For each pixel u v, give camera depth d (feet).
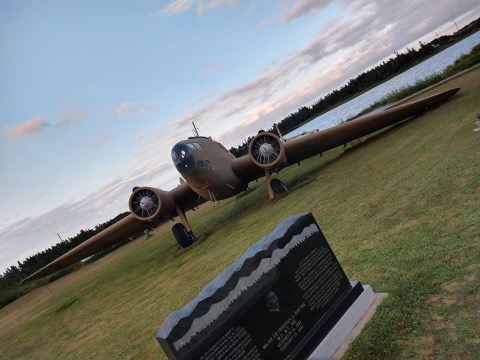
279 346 14.42
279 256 15.48
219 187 57.31
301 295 15.46
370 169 43.11
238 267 14.83
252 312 14.26
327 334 15.44
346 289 16.75
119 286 58.44
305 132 69.97
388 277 18.26
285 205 48.16
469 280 15.24
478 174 25.16
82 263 170.71
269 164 53.98
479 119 38.34
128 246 148.46
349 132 59.00
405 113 59.98
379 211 27.99
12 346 51.08
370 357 13.82
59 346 38.96
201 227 70.54
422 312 14.74
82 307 56.18
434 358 12.33
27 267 234.58
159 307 34.30
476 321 13.03
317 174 59.57
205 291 14.70
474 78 71.87
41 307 82.38
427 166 32.55
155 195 56.49
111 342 31.35
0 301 153.17
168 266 52.60
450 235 19.33
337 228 28.96
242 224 51.72
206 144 56.39
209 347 13.30
